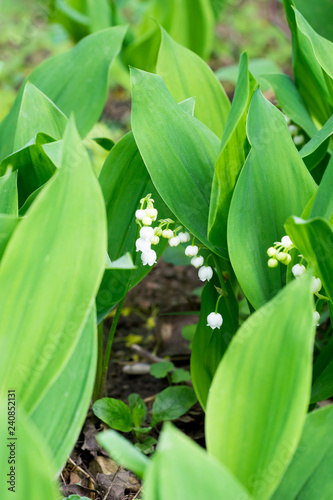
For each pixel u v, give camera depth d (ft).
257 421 1.49
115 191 1.93
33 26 4.38
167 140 1.86
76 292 1.52
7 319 1.50
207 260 1.86
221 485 1.37
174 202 1.83
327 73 1.91
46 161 1.89
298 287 1.49
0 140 2.21
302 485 1.54
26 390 1.52
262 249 1.79
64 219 1.50
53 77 2.29
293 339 1.48
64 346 1.52
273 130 1.80
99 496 1.91
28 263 1.50
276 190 1.80
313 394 1.80
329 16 2.44
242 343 1.50
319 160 2.04
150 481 1.36
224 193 1.79
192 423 2.15
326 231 1.57
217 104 2.17
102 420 2.01
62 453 1.52
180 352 2.40
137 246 1.82
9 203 1.77
